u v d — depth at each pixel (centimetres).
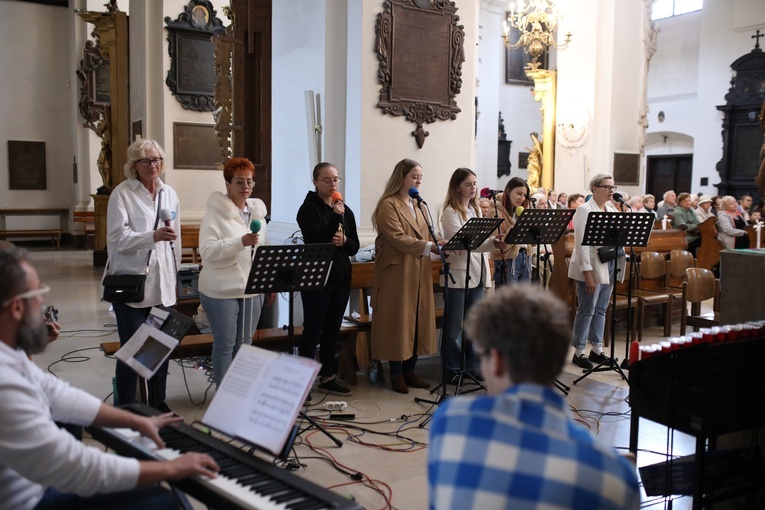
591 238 484
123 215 368
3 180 1524
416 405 454
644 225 486
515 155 2208
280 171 711
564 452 122
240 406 198
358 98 596
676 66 1994
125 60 1116
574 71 1164
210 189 1129
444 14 629
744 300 313
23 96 1526
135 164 376
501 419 128
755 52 1759
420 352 478
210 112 1114
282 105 700
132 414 211
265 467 190
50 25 1533
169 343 284
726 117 1834
